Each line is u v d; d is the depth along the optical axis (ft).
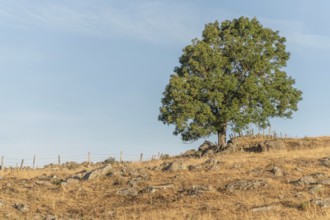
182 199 122.83
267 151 201.36
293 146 213.25
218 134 225.76
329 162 147.95
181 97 217.36
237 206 114.73
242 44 228.02
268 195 122.11
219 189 129.08
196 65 219.61
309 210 109.50
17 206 121.49
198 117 214.48
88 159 214.07
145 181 140.26
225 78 218.38
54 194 132.98
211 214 109.91
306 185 127.95
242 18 234.17
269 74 229.04
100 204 124.98
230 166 151.84
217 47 229.86
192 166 153.58
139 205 121.49
